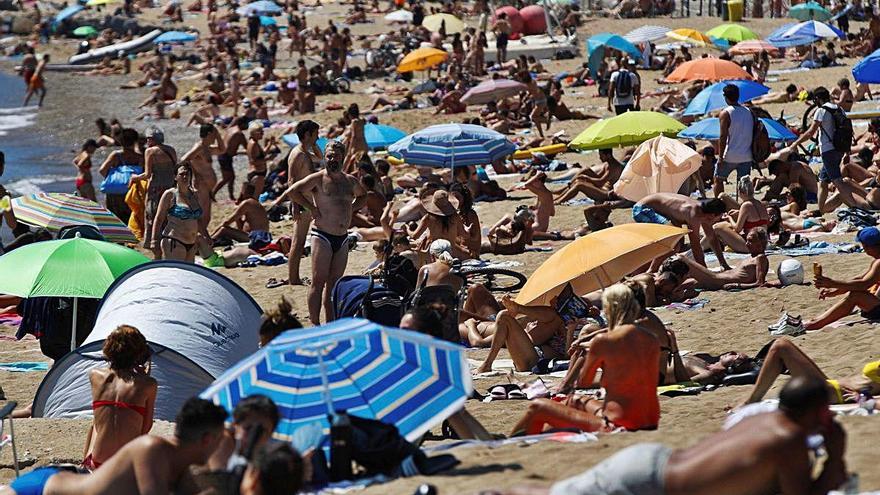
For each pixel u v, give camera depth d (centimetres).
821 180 3581
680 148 3597
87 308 2572
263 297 3275
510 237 3578
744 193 3150
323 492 1316
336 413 1370
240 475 1171
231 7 12538
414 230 3806
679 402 1880
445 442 1686
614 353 1565
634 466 1088
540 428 1595
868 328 2217
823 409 1077
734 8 9800
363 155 4622
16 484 1361
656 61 8194
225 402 1412
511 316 2292
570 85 7956
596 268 2380
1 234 4594
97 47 11981
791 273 2736
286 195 2634
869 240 2262
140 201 4175
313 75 8419
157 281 2283
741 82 4709
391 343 1453
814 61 7512
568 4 10081
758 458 1063
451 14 10512
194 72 10025
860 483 1234
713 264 3031
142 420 1658
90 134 7800
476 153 4350
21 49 12644
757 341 2312
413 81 8900
